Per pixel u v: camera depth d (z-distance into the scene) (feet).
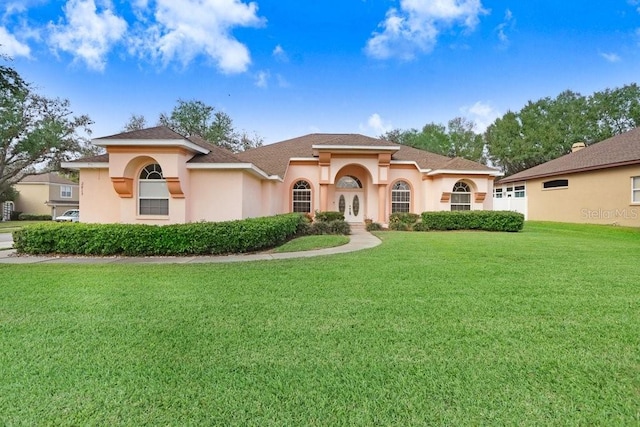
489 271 24.52
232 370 10.46
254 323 14.37
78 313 15.62
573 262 28.17
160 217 43.45
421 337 12.91
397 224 62.75
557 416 8.27
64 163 44.93
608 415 8.32
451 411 8.47
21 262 30.42
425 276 22.95
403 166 68.80
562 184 75.97
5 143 98.32
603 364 10.83
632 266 26.53
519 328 13.80
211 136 131.13
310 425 7.96
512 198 93.66
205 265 27.66
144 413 8.39
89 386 9.57
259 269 25.64
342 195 70.54
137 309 16.19
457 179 64.59
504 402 8.82
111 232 33.96
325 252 34.86
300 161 67.41
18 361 11.00
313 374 10.21
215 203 44.14
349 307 16.43
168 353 11.60
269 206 57.31
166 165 41.37
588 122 140.15
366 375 10.16
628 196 61.00
